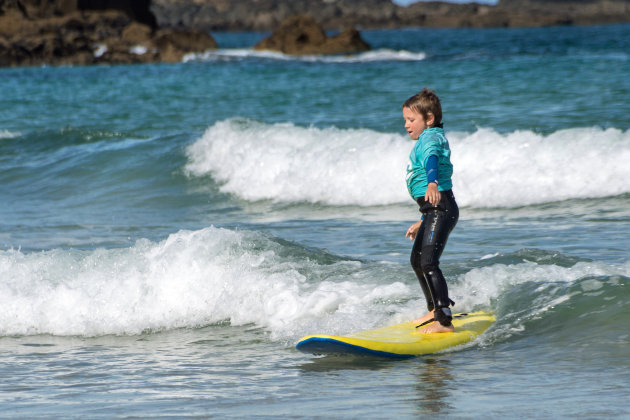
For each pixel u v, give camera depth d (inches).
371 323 723.4
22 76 6589.6
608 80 3371.1
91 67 7815.0
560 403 503.2
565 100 2716.5
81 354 717.9
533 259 852.6
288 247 919.7
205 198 1701.5
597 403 498.6
